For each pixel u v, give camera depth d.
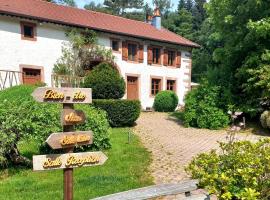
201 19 60.66
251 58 15.34
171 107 23.33
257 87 15.16
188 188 4.63
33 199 5.66
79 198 5.64
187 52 27.56
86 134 4.34
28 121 7.49
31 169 7.70
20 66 18.73
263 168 4.17
